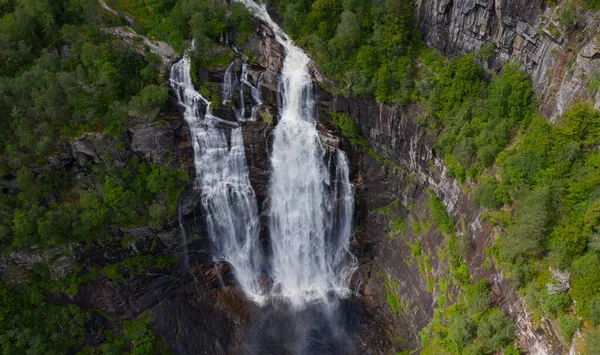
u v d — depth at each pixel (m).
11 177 50.59
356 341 56.88
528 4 43.00
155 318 56.97
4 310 48.94
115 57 54.00
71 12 57.06
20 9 54.38
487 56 47.66
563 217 38.22
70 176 53.62
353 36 55.03
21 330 49.09
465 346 44.25
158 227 54.09
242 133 58.31
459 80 48.72
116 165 53.19
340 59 56.62
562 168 39.44
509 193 42.81
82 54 53.22
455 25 50.19
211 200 58.75
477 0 46.19
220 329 58.38
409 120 53.19
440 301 49.84
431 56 53.81
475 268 46.16
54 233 49.66
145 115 53.19
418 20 53.88
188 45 57.78
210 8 58.81
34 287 51.06
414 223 56.81
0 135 50.28
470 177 47.72
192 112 57.03
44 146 50.00
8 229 48.41
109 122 52.59
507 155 43.88
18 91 49.59
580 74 39.91
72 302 53.00
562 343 35.69
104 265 54.84
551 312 36.84
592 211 35.41
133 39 58.28
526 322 39.06
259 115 59.03
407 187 57.81
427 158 53.47
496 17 46.06
